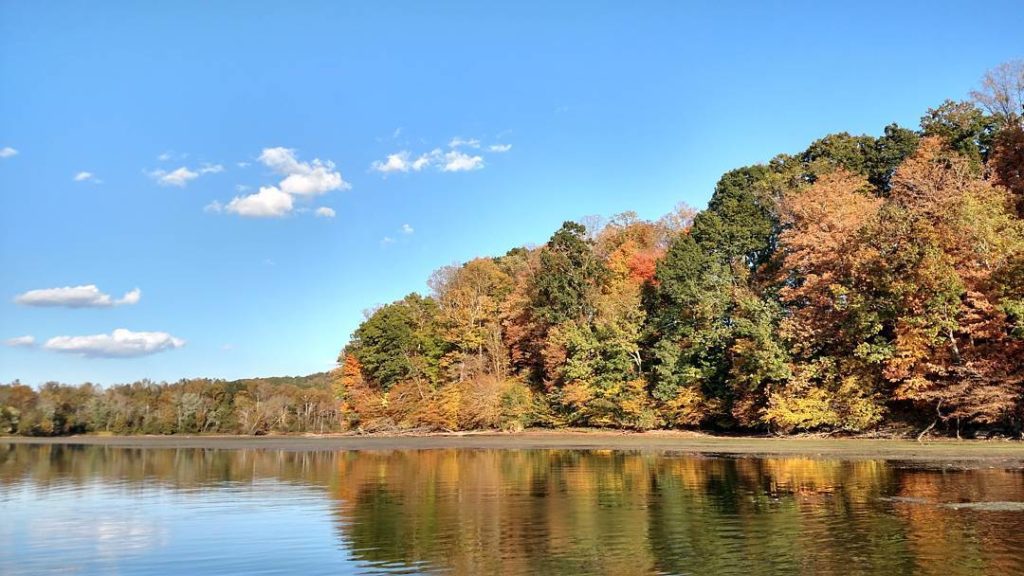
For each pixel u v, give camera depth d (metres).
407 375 82.44
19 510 22.55
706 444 45.94
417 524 18.62
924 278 40.72
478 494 24.11
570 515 19.41
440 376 81.31
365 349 85.06
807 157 70.25
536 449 47.75
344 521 19.39
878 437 44.50
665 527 17.36
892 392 44.91
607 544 15.66
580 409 63.88
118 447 72.56
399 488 26.39
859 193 58.50
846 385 44.94
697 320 57.66
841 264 46.81
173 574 13.98
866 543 14.95
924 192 47.72
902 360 41.81
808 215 52.38
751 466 30.98
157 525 19.34
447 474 31.30
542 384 73.94
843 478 25.58
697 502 21.08
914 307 41.25
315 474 33.16
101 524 19.61
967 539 15.09
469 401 71.31
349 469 35.44
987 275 39.16
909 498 20.58
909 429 44.03
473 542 16.17
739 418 52.34
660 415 58.84
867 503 19.91
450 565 14.17
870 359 42.81
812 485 24.00
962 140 59.88
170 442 83.88
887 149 64.31
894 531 16.05
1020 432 38.84
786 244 55.72
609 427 63.94
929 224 41.38
